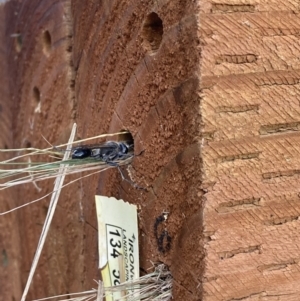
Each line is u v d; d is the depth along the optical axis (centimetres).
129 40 16
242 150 13
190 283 13
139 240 16
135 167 16
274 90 13
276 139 13
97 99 18
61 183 16
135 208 15
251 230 13
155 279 15
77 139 20
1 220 29
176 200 14
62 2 21
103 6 17
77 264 21
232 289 13
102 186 18
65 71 21
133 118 16
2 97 28
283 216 13
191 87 13
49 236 23
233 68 13
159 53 14
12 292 29
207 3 12
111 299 16
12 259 28
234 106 13
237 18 12
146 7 14
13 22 26
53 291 24
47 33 23
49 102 22
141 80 15
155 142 14
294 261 14
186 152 13
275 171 13
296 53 13
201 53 12
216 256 13
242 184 13
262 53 13
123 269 16
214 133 13
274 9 13
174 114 13
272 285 13
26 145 25
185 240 13
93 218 19
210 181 13
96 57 18
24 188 26
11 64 26
